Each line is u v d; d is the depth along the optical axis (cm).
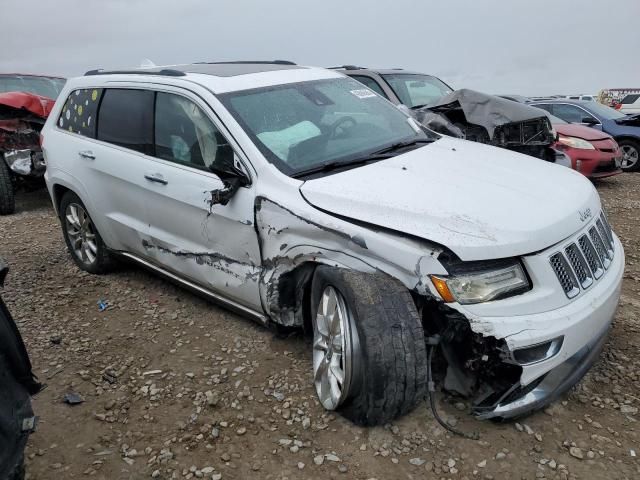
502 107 713
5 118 776
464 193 302
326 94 414
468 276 263
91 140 479
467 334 272
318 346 311
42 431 309
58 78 1064
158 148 412
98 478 272
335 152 361
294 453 280
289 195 322
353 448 279
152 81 425
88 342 404
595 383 323
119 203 455
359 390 279
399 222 279
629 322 394
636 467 260
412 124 435
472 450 274
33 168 788
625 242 592
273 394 327
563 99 1197
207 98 375
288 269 328
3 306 228
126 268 541
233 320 421
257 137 353
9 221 772
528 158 389
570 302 277
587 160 886
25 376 232
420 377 270
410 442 281
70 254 586
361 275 282
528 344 258
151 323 427
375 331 266
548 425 289
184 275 420
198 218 379
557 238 281
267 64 473
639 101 2541
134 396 336
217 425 304
